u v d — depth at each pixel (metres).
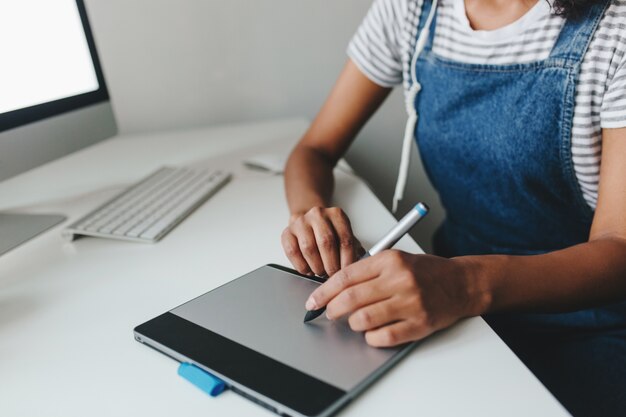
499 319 0.67
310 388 0.37
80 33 0.79
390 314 0.42
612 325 0.61
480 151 0.68
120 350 0.45
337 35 1.21
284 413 0.36
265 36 1.18
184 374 0.40
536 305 0.47
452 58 0.68
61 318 0.50
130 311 0.50
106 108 0.84
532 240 0.70
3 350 0.46
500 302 0.46
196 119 1.23
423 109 0.73
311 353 0.41
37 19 0.71
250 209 0.73
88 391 0.40
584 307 0.49
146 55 1.15
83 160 1.03
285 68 1.22
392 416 0.35
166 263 0.59
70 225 0.69
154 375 0.41
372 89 0.82
